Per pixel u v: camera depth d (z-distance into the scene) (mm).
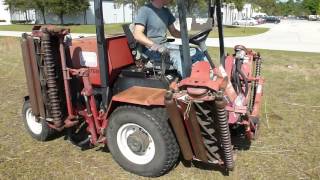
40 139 4531
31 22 44250
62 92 4023
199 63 3332
